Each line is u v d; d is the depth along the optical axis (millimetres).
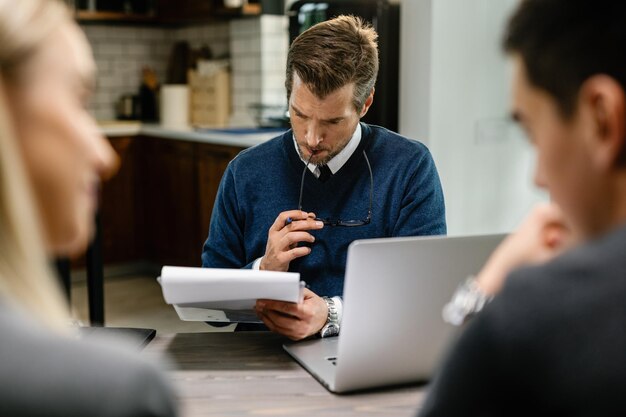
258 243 1673
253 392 1112
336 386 1100
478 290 870
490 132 3477
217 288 1179
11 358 396
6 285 445
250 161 1710
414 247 1059
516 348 479
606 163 526
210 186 3930
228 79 4504
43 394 387
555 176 575
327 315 1375
